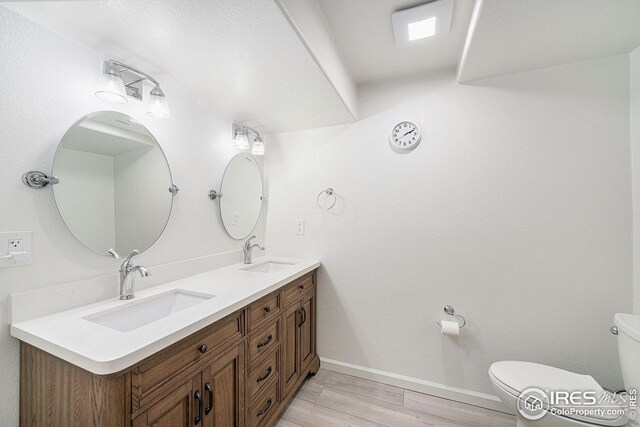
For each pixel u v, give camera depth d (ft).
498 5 3.40
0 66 2.75
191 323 2.87
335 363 6.44
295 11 3.26
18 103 2.87
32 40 2.99
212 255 5.57
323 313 6.63
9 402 2.78
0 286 2.74
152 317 3.87
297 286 5.62
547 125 4.84
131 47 3.62
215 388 3.31
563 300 4.76
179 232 4.86
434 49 4.94
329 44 4.47
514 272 5.06
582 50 4.32
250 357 4.01
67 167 3.27
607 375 4.51
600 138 4.54
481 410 5.08
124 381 2.28
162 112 3.97
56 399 2.51
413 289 5.81
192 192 5.14
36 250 3.00
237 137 6.06
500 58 4.56
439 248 5.59
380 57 5.22
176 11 2.97
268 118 6.20
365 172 6.26
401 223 5.91
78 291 3.34
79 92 3.43
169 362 2.71
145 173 4.23
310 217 6.86
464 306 5.40
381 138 6.10
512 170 5.06
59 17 3.00
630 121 4.38
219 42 3.55
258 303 4.24
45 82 3.10
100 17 3.03
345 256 6.46
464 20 4.20
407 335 5.85
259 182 7.18
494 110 5.19
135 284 4.04
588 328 4.62
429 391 5.56
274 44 3.59
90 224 3.50
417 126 5.71
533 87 4.93
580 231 4.66
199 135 5.30
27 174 2.93
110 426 2.17
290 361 5.29
